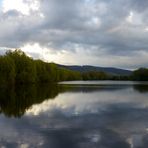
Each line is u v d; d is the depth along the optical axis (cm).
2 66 9769
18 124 2453
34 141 1809
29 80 10881
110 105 3972
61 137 1920
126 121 2588
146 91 7294
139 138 1884
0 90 7269
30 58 11806
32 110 3434
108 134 2012
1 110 3422
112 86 10500
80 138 1889
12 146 1681
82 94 6153
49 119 2725
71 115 2994
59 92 6794
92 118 2775
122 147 1653
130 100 4712
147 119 2712
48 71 13762
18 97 5256
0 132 2103
